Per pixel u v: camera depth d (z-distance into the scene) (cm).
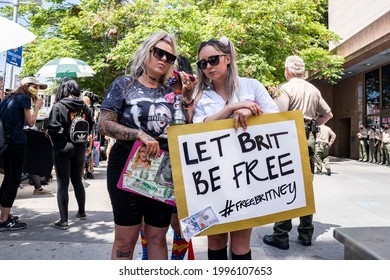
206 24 1209
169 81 206
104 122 187
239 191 180
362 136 1686
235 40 1161
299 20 1291
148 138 180
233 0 1213
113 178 189
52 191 611
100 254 299
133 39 1141
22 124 378
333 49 1767
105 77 1452
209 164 179
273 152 185
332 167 1302
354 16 1595
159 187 187
